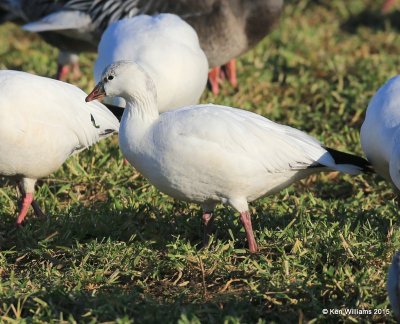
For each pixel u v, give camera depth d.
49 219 10.29
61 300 8.37
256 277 8.94
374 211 10.57
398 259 7.57
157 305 8.28
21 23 16.58
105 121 10.75
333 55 17.84
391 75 15.94
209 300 8.55
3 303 8.36
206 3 14.77
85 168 12.20
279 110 14.80
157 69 11.90
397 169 9.09
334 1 21.67
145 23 12.52
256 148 9.27
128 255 9.48
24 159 10.09
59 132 10.21
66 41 15.53
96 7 14.96
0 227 10.59
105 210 10.76
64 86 10.48
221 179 9.30
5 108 9.78
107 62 12.34
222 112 9.41
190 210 10.87
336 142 13.31
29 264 9.60
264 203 11.08
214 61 15.20
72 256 9.64
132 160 9.53
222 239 10.09
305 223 9.95
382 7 21.33
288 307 8.30
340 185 12.03
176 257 9.27
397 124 9.61
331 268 8.65
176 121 9.25
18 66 17.17
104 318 8.06
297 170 9.58
